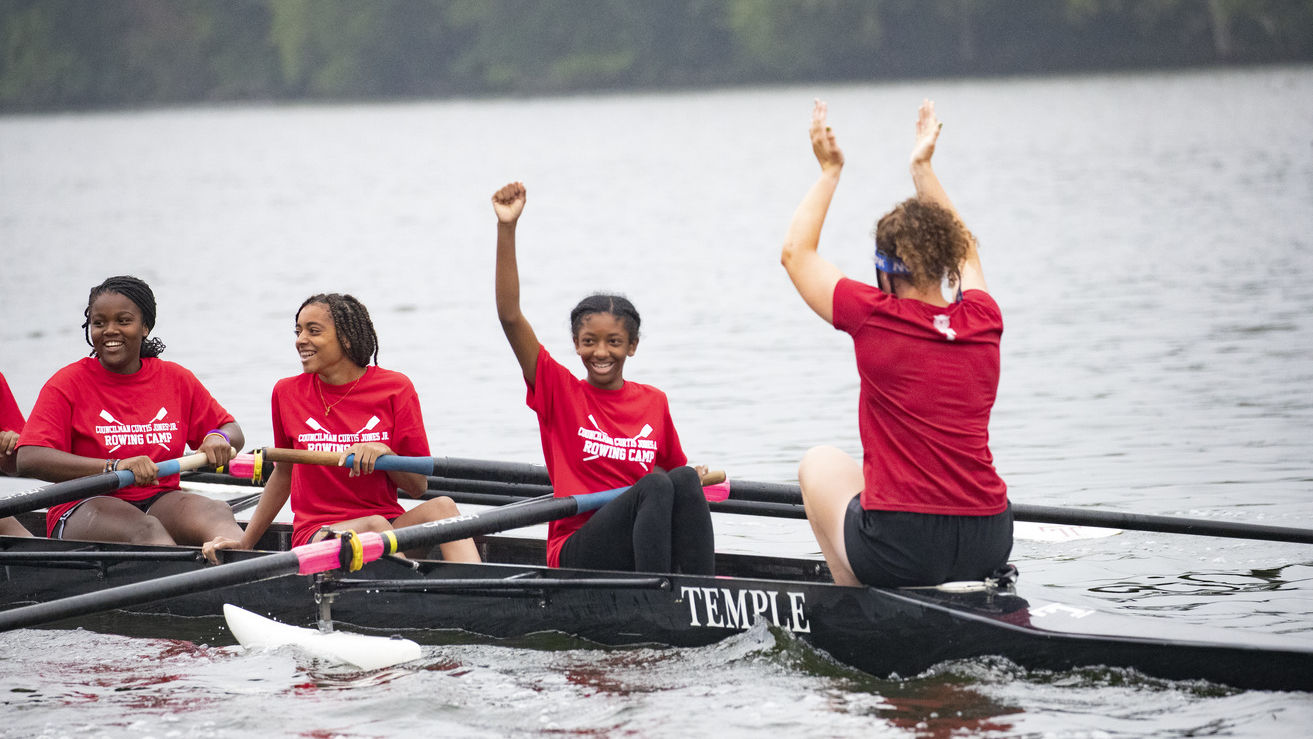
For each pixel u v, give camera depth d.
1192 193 110.12
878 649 21.44
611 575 23.28
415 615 24.84
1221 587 25.88
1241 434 38.69
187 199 149.00
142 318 28.41
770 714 19.94
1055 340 55.97
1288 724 18.64
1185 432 39.25
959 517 20.64
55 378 28.05
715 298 72.44
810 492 22.27
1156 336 55.44
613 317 24.17
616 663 22.53
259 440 42.59
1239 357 50.25
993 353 20.75
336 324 25.86
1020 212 106.25
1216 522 25.48
